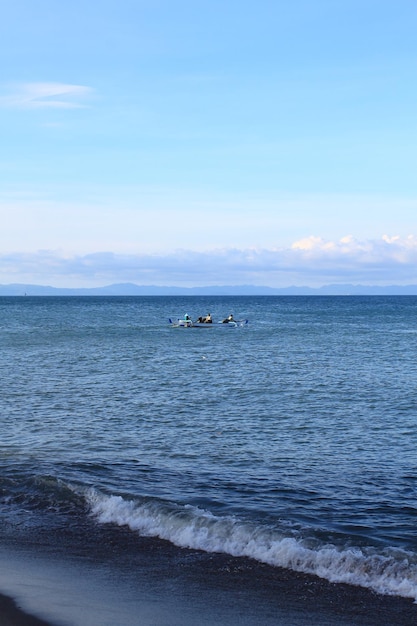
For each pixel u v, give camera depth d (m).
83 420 24.14
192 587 10.63
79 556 11.84
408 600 10.20
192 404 27.83
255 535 12.52
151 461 18.36
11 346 54.62
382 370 39.56
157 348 54.12
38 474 16.56
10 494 15.18
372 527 13.17
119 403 27.88
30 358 45.16
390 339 65.31
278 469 17.67
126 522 13.49
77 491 15.16
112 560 11.66
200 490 15.58
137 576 11.02
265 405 27.72
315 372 38.59
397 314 135.00
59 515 13.94
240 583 10.78
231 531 12.72
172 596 10.30
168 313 138.00
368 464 18.30
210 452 19.50
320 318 116.44
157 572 11.18
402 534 12.78
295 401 28.70
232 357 47.25
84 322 98.06
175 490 15.54
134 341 61.50
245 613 9.75
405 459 18.86
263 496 15.18
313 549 11.91
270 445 20.52
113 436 21.55
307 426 23.45
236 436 21.75
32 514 13.99
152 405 27.50
